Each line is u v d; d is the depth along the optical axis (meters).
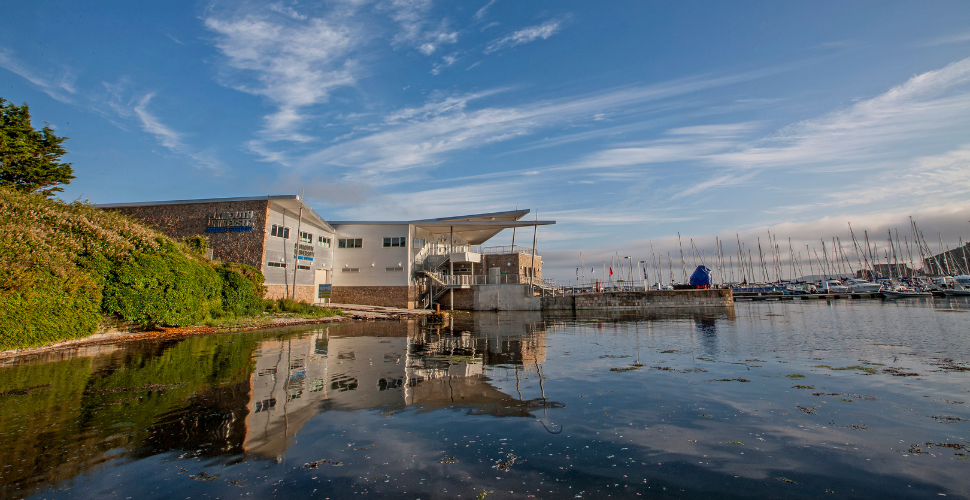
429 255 41.81
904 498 3.65
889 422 5.74
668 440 5.07
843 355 11.73
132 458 4.49
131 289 15.34
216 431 5.33
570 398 7.03
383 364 10.23
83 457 4.50
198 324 18.59
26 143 21.84
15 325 11.52
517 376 8.87
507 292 40.09
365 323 24.19
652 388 7.75
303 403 6.66
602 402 6.77
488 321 26.59
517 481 3.97
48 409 6.21
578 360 11.06
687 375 8.98
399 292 38.00
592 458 4.53
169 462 4.39
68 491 3.76
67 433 5.22
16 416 5.86
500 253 44.62
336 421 5.77
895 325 21.34
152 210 29.98
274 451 4.70
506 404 6.66
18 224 13.34
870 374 9.01
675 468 4.28
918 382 8.20
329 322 24.53
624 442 5.00
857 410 6.30
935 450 4.75
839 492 3.76
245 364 10.05
